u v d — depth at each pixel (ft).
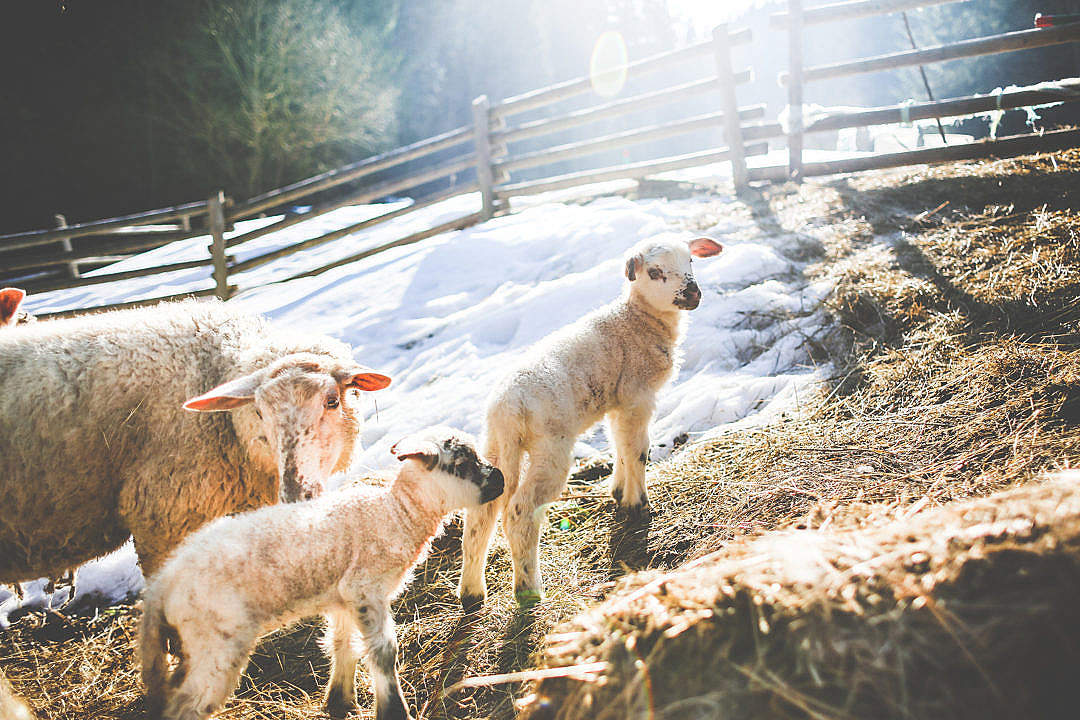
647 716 6.84
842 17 25.82
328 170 69.72
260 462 12.53
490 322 22.21
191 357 12.78
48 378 11.70
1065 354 13.88
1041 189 21.04
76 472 11.80
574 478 15.87
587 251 24.82
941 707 6.06
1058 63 55.42
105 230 32.30
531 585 11.84
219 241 31.86
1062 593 6.33
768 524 12.03
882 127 36.83
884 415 14.19
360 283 28.09
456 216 35.22
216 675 9.16
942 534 7.25
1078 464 11.05
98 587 15.05
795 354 17.52
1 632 14.20
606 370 13.87
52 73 65.21
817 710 6.30
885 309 17.46
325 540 10.00
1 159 64.23
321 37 67.82
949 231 20.08
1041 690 5.95
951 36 60.44
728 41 27.32
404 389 20.18
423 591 13.32
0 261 31.60
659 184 31.09
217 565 9.36
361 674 11.53
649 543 12.87
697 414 16.51
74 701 11.95
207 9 65.51
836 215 23.17
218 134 65.57
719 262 21.40
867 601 6.84
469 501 10.93
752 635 7.06
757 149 28.09
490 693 10.39
